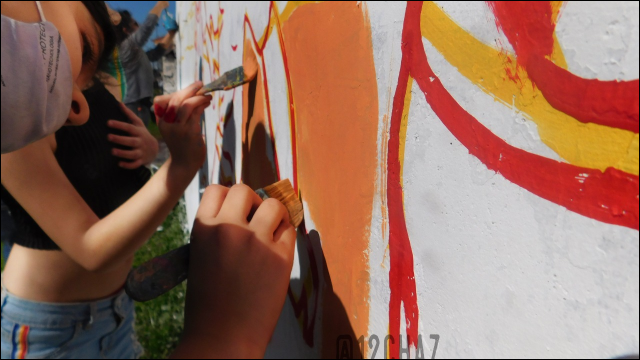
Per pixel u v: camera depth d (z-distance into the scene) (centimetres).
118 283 150
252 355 57
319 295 90
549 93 40
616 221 35
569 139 39
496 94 46
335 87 79
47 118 72
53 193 98
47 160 100
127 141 133
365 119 70
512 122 44
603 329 36
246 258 62
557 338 40
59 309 132
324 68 83
